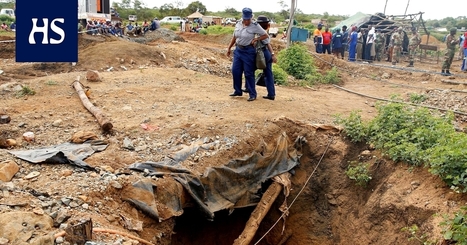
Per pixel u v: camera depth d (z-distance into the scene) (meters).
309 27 34.94
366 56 19.19
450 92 11.52
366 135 7.41
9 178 4.94
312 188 7.53
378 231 6.21
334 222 7.16
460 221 4.82
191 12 60.56
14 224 3.74
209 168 6.11
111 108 8.09
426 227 5.30
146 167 5.63
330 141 7.70
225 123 7.44
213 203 6.04
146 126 7.07
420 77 14.88
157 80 10.72
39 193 4.60
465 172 5.39
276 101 9.30
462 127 8.69
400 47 19.03
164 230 5.22
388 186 6.43
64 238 3.77
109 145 6.33
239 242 6.33
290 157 7.49
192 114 7.88
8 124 6.94
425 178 6.04
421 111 7.22
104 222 4.48
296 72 13.96
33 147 6.11
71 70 11.76
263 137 7.27
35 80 10.12
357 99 10.97
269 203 6.79
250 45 8.68
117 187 5.06
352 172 7.05
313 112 8.77
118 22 22.52
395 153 6.62
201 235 7.10
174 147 6.44
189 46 15.80
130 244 4.14
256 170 6.84
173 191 5.47
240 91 9.28
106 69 11.93
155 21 22.50
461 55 20.52
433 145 6.24
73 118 7.37
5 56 13.98
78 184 4.98
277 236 7.46
